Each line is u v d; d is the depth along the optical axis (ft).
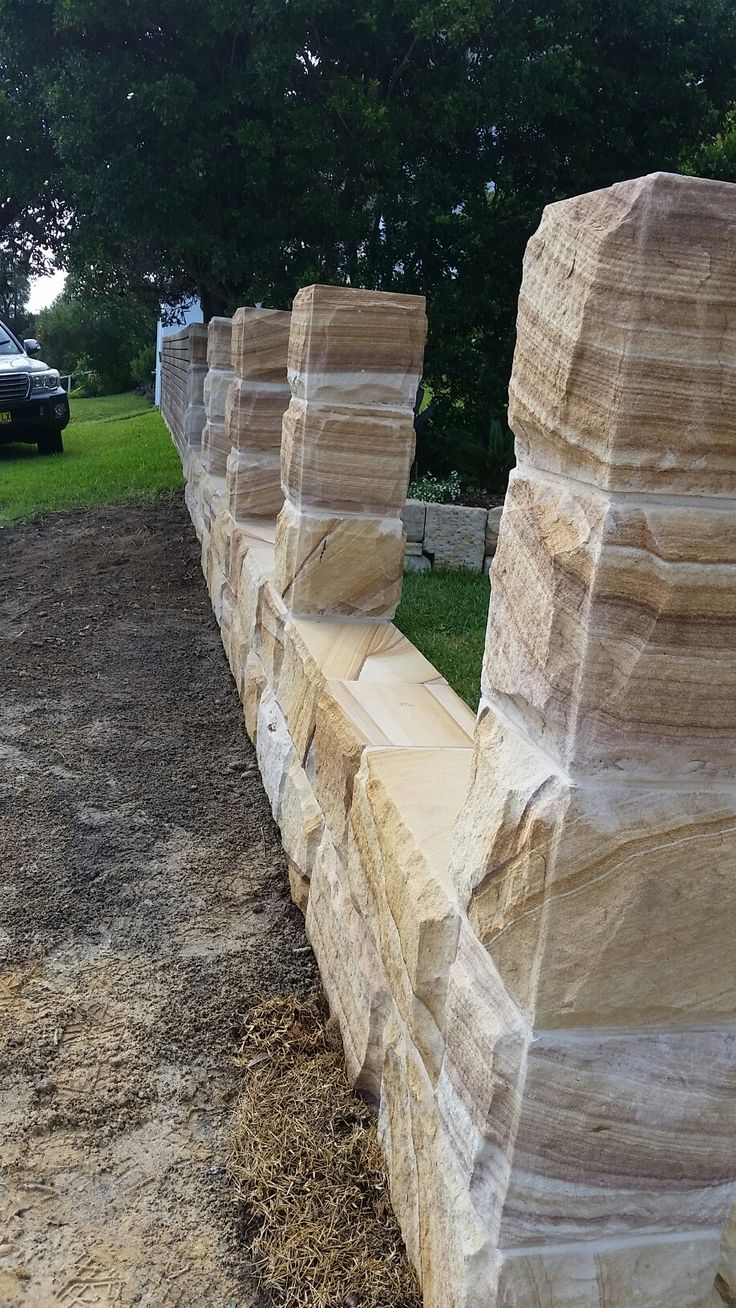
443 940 5.91
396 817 7.11
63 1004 9.21
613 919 4.62
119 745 15.11
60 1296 6.39
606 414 4.22
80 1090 8.16
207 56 26.81
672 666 4.36
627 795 4.53
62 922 10.52
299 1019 9.08
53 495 34.06
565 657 4.50
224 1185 7.30
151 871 11.60
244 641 16.24
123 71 26.05
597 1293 5.29
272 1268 6.57
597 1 26.66
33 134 30.68
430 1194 5.98
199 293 34.42
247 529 17.58
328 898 9.31
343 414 11.74
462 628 18.56
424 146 28.58
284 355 16.97
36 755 14.65
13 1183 7.27
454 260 29.37
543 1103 4.90
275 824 12.82
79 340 102.73
